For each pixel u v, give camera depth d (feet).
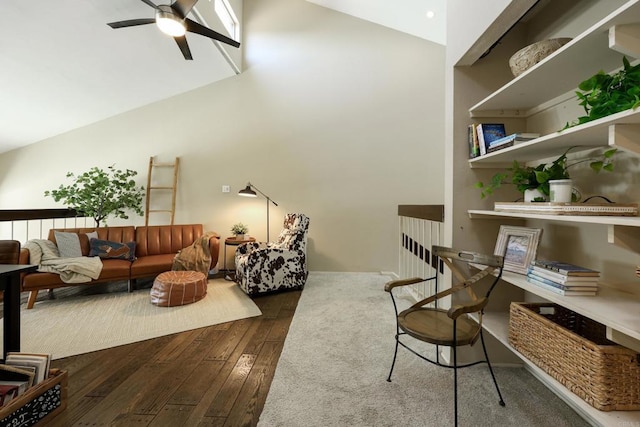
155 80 12.55
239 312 8.85
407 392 5.10
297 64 13.92
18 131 13.03
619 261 4.01
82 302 9.63
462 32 5.51
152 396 4.99
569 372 3.48
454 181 5.93
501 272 4.64
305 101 13.92
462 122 5.89
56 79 10.73
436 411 4.63
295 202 14.03
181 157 14.12
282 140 13.99
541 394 5.04
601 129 3.14
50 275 9.09
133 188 13.84
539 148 4.29
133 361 6.13
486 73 5.85
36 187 14.15
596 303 3.41
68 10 8.29
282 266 10.83
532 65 4.31
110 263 10.50
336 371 5.75
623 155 3.94
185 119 14.06
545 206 3.79
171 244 12.66
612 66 3.76
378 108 13.79
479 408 4.68
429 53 13.65
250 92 13.99
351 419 4.45
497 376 5.57
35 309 8.98
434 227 8.62
